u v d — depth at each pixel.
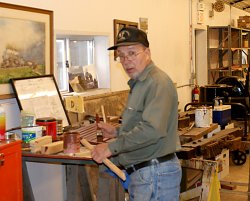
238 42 8.48
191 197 3.47
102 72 4.62
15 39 3.09
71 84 4.21
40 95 3.22
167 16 6.14
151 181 2.34
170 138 2.34
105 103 4.36
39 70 3.37
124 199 2.90
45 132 2.83
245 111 5.45
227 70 7.93
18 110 3.20
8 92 3.03
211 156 3.76
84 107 3.97
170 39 6.28
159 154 2.33
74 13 4.00
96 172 3.71
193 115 4.38
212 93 5.82
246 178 5.14
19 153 2.38
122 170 2.46
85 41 4.54
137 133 2.16
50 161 2.46
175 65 6.49
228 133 4.24
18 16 3.12
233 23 9.51
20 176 2.39
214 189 3.48
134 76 2.36
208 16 7.97
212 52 8.10
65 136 2.49
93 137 2.87
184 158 3.46
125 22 4.90
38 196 3.54
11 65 3.05
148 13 5.52
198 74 7.80
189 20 7.03
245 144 4.64
